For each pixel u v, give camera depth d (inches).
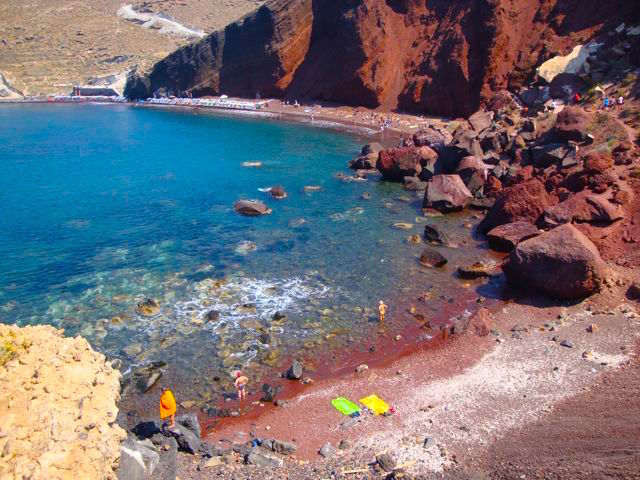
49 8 7411.4
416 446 673.6
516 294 1131.9
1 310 1094.4
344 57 3727.9
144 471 487.8
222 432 751.1
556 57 2503.7
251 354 949.8
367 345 975.6
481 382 823.1
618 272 1108.5
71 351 470.6
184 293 1171.3
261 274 1267.2
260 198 1886.1
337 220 1646.2
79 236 1528.1
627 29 2395.4
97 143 3070.9
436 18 3604.8
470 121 2326.5
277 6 4244.6
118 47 6879.9
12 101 5639.8
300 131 3272.6
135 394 840.9
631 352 837.2
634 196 1350.9
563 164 1637.6
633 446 535.5
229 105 4411.9
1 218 1686.8
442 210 1706.4
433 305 1114.1
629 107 1866.4
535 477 534.9
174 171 2314.2
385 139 2898.6
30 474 345.4
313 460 668.7
